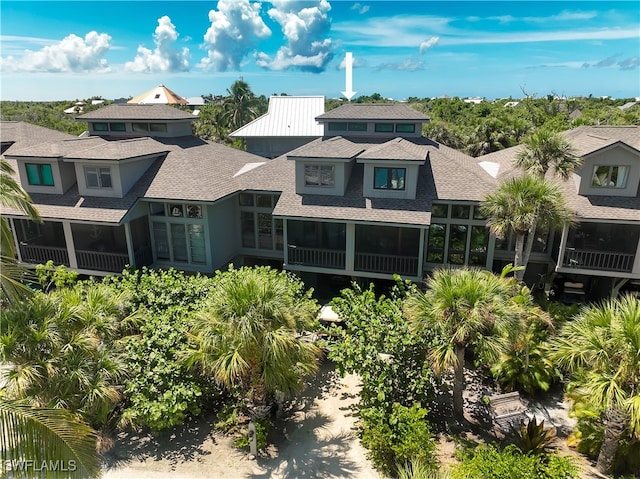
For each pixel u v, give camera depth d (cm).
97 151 2177
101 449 1291
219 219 2250
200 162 2433
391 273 2066
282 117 4047
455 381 1371
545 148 1730
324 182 2128
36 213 1473
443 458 1275
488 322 1191
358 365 1374
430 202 2000
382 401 1312
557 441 1362
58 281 1931
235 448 1352
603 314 1140
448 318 1197
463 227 2077
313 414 1502
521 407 1440
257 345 1176
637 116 4803
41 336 1130
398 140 2372
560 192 1727
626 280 2005
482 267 2116
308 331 1514
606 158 1883
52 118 7594
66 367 1158
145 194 2142
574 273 2078
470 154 4512
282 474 1251
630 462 1202
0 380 1138
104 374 1213
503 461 1100
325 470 1262
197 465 1284
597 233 2061
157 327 1436
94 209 2102
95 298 1380
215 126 6806
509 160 2620
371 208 2014
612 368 1083
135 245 2230
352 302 1614
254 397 1324
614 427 1135
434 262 2148
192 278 1761
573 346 1155
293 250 2158
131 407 1320
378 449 1248
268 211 2347
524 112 6294
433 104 8944
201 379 1418
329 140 2361
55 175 2206
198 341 1255
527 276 2322
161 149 2436
